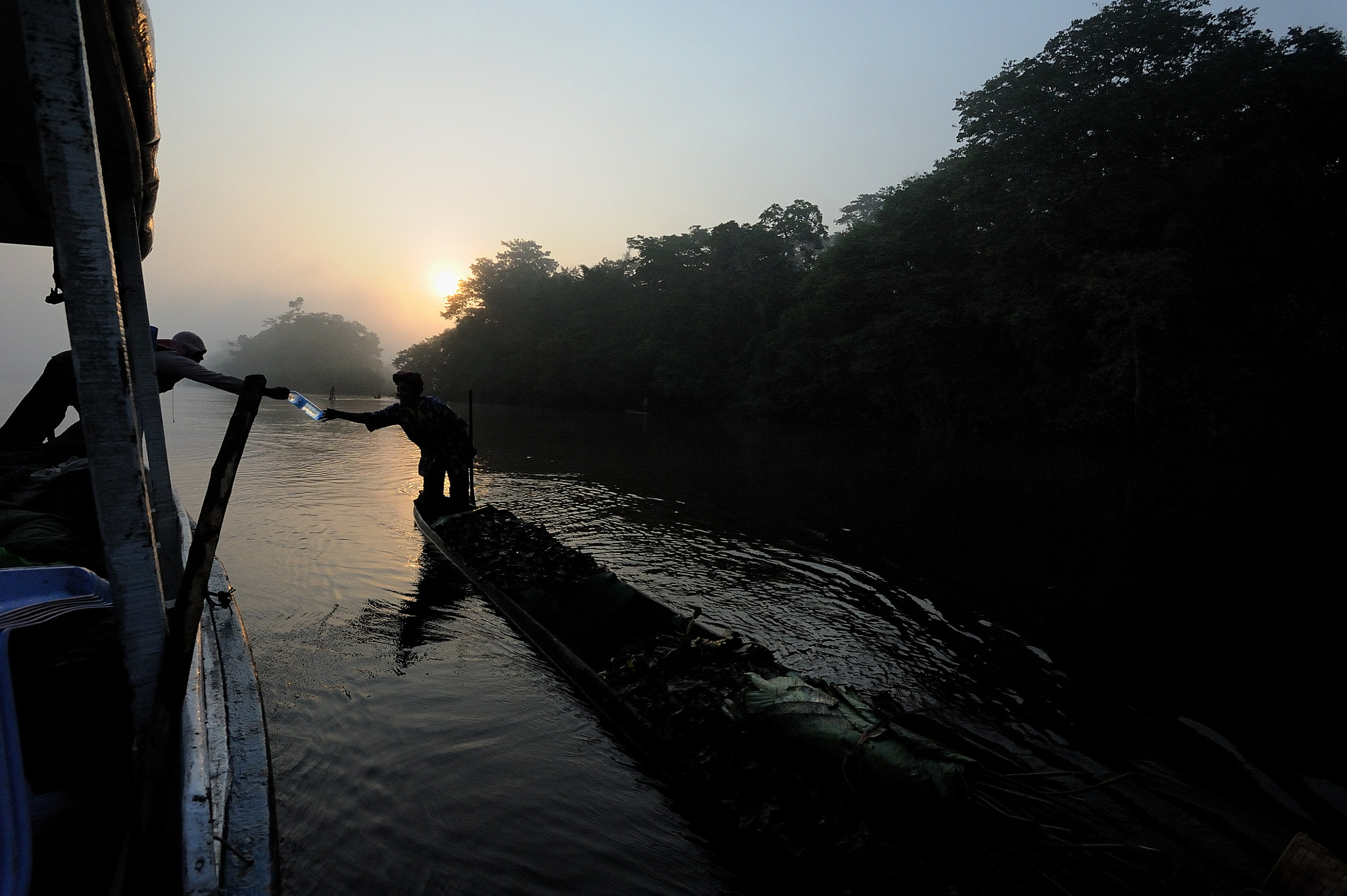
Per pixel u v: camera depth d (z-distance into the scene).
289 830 3.55
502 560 7.36
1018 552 9.86
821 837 3.24
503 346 74.94
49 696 2.11
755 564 8.93
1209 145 28.48
